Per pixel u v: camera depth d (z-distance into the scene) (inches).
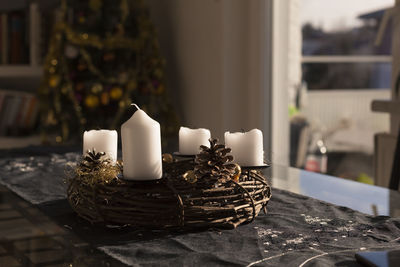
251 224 37.9
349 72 99.6
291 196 47.7
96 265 29.8
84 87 120.3
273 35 116.1
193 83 132.6
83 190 37.6
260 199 40.1
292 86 112.7
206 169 36.2
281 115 115.8
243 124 123.1
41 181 54.2
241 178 39.7
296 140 111.8
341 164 101.3
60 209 42.9
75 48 120.0
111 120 123.6
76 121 121.7
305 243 33.3
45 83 121.3
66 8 122.6
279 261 29.8
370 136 94.6
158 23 146.5
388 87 92.2
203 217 35.9
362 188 51.8
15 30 133.0
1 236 35.9
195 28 130.1
